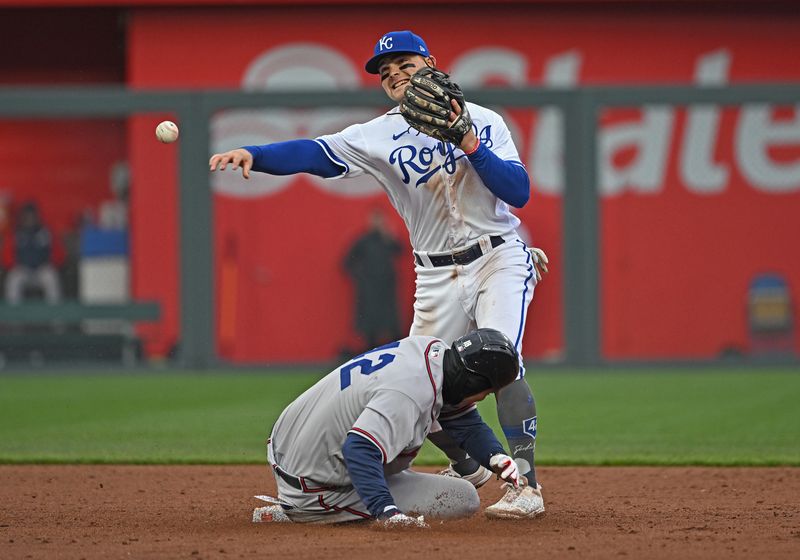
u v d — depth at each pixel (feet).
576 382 151.43
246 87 202.80
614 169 192.13
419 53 61.00
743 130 191.62
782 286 189.57
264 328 182.80
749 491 70.74
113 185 195.93
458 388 53.36
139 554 49.70
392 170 60.64
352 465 52.42
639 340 188.75
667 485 73.67
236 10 202.59
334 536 52.90
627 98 169.89
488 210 60.23
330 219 183.21
